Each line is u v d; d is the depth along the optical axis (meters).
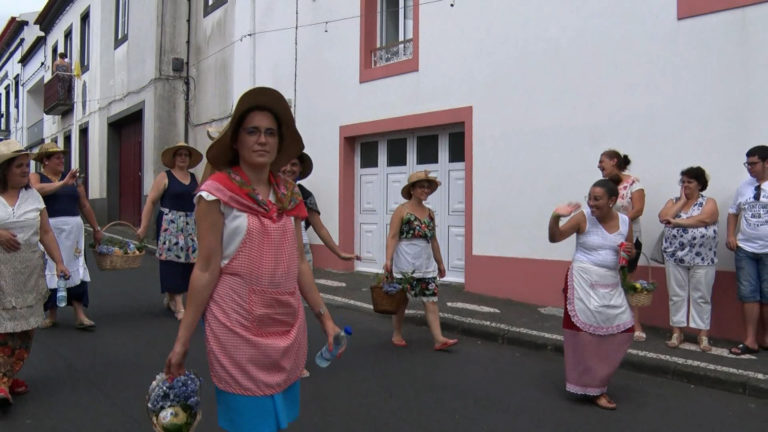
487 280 8.42
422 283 6.19
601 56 7.27
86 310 7.95
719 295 6.36
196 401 2.69
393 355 6.06
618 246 4.64
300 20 11.27
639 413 4.59
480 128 8.48
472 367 5.68
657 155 6.84
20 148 4.57
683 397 4.95
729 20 6.33
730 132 6.33
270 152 2.65
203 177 2.87
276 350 2.64
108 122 19.28
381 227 10.13
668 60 6.74
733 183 6.31
